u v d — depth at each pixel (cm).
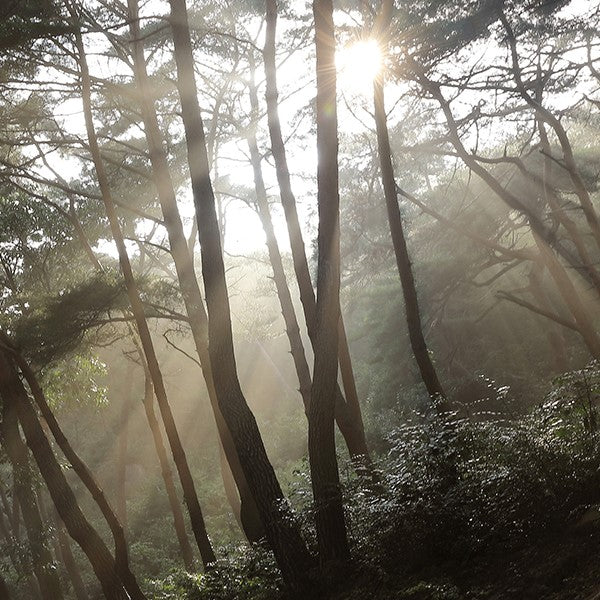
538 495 956
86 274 2366
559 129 2606
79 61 2330
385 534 1098
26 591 3919
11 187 3075
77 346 2317
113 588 2094
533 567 873
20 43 1972
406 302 1620
